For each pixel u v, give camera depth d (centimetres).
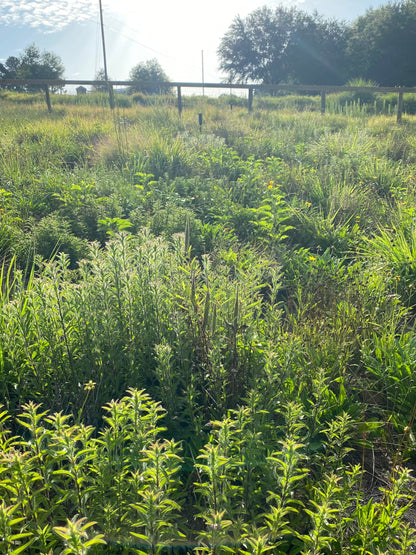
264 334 340
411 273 489
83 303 306
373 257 524
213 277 394
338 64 5103
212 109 1630
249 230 618
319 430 269
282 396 280
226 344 312
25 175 762
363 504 250
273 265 505
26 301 317
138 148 933
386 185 798
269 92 3712
